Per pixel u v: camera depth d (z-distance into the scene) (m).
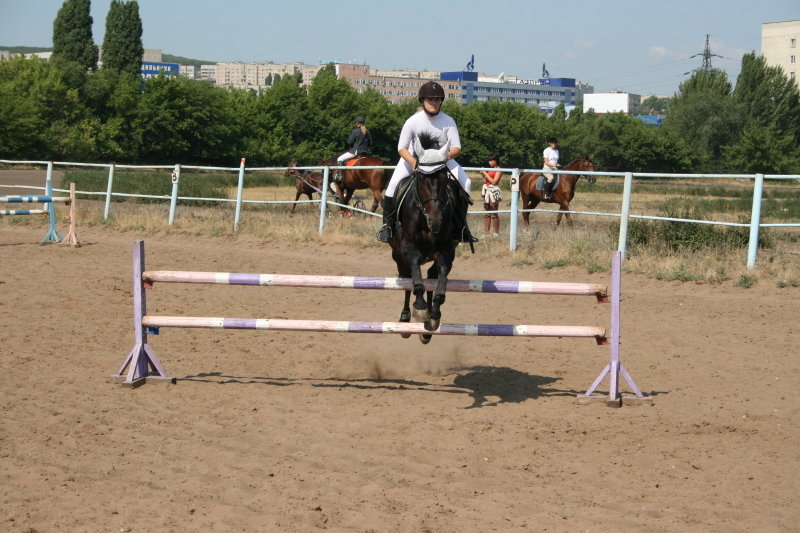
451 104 84.56
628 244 16.72
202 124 75.88
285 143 82.38
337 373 9.09
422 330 7.95
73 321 11.30
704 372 8.99
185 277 8.29
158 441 6.66
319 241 19.38
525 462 6.26
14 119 61.06
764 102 90.62
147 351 8.53
